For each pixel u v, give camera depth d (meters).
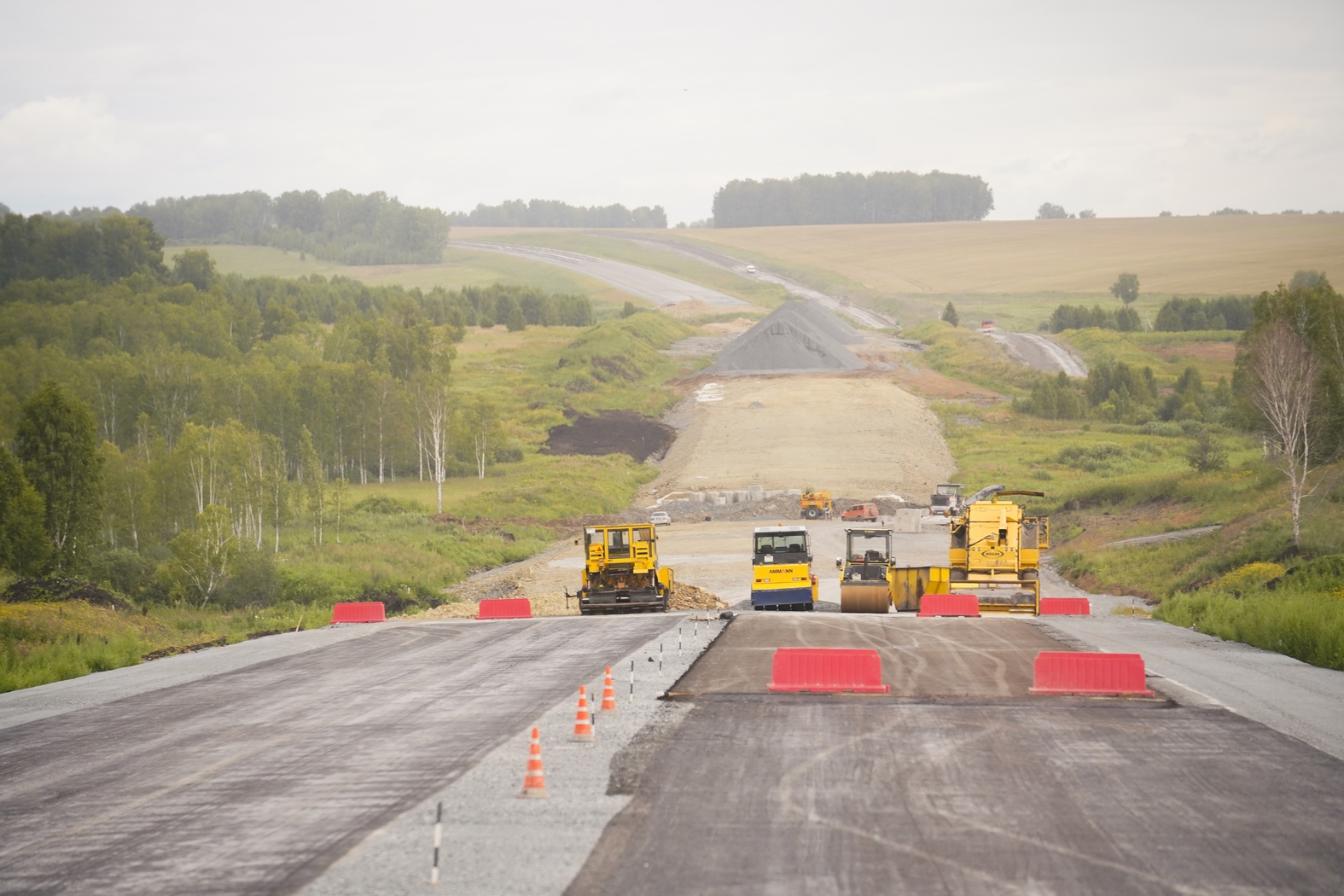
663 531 109.81
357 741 23.69
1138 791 18.55
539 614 60.75
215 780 20.73
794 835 16.30
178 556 67.12
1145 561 70.50
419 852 15.86
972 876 14.62
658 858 15.38
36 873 15.68
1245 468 102.06
